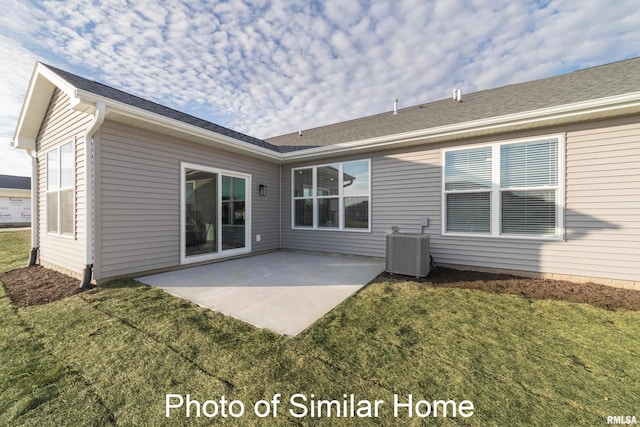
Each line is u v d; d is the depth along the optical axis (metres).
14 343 2.55
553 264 4.64
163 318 3.09
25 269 5.55
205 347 2.47
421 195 5.92
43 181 5.88
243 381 2.00
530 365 2.20
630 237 4.11
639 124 4.03
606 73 5.59
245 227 7.20
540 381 1.99
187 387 1.94
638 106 3.75
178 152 5.52
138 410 1.73
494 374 2.08
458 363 2.23
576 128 4.44
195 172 5.89
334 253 7.24
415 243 4.88
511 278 4.76
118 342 2.56
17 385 1.96
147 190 4.98
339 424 1.61
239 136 7.25
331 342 2.57
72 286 4.21
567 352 2.39
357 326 2.92
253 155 7.06
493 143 5.13
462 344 2.54
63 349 2.45
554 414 1.67
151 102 5.66
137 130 4.82
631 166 4.09
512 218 5.00
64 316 3.15
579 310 3.35
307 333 2.75
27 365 2.21
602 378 2.02
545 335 2.71
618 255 4.19
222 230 6.54
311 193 7.67
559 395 1.84
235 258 6.83
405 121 7.08
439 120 6.00
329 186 7.31
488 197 5.20
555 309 3.39
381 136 5.91
